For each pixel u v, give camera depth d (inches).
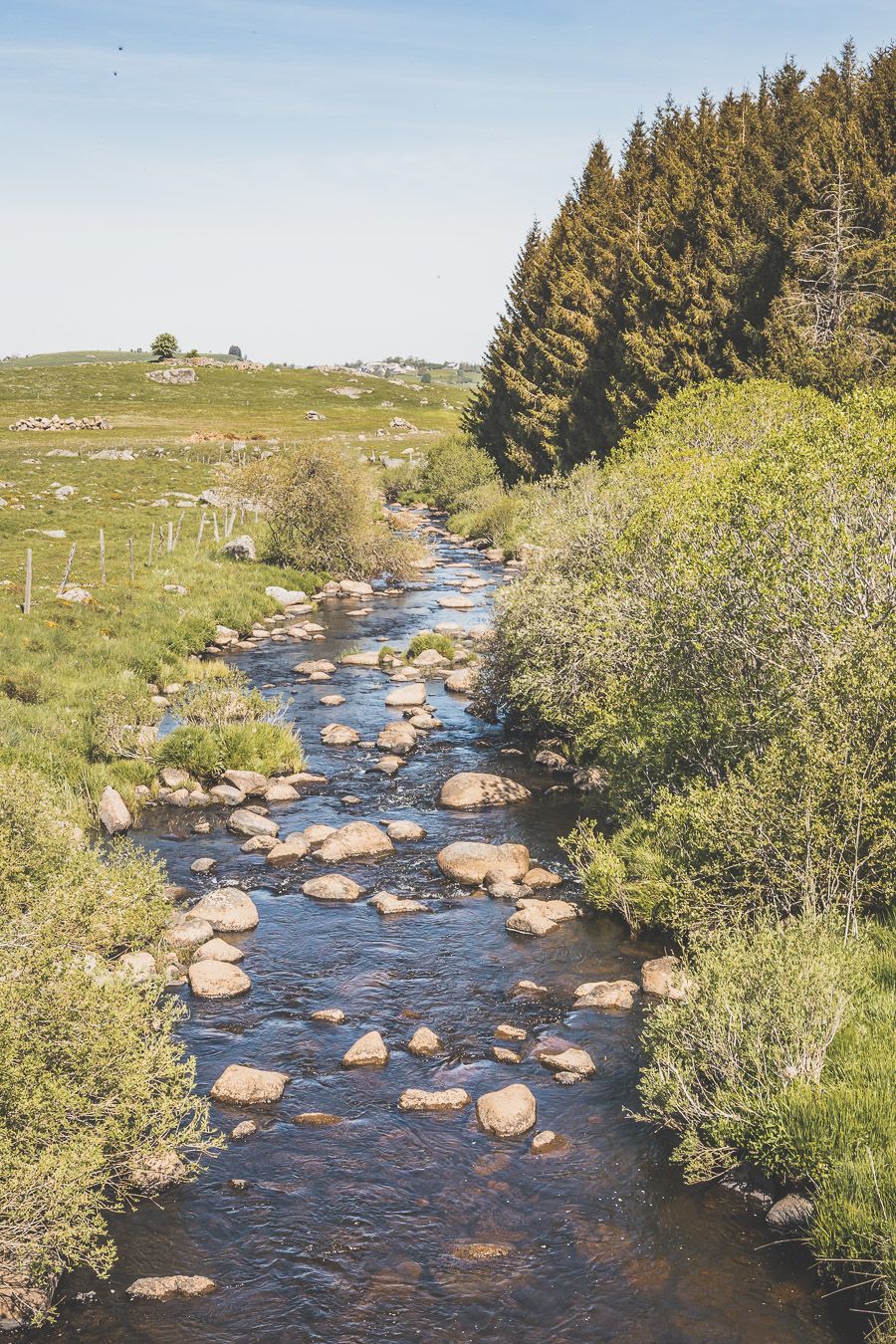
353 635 1186.0
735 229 1791.3
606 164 2731.3
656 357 1815.9
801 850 394.0
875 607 410.0
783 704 423.5
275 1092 348.5
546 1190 301.1
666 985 409.7
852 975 340.8
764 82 2470.5
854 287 1541.6
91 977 301.0
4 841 348.8
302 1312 256.4
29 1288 251.9
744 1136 298.8
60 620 1023.0
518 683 717.3
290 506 1565.0
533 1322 252.2
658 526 583.8
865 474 482.6
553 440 2282.2
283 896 518.0
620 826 549.6
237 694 801.6
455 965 445.4
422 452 3636.8
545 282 2581.2
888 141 1776.6
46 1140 265.3
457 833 600.1
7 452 3009.4
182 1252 277.1
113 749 708.7
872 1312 244.5
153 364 6038.4
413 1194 300.8
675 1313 253.0
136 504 2102.6
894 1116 284.2
